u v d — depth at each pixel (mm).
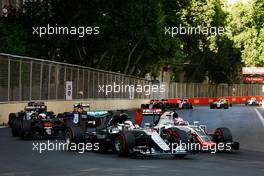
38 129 83438
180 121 72062
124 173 48875
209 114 199625
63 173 48344
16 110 127125
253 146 84000
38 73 142875
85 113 75750
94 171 49938
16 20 186125
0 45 157125
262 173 51281
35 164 54531
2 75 120562
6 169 50531
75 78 176375
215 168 54125
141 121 73125
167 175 48094
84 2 189875
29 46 181750
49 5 190250
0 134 93125
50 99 152125
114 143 63531
